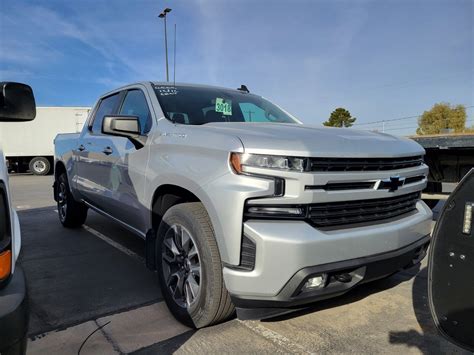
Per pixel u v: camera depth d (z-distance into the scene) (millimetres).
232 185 2391
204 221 2682
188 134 2885
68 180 5609
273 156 2346
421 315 3084
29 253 4797
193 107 3650
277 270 2279
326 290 2453
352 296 3430
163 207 3314
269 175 2334
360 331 2840
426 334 2799
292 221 2371
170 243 3039
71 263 4414
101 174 4344
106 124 3350
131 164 3578
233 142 2459
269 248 2273
